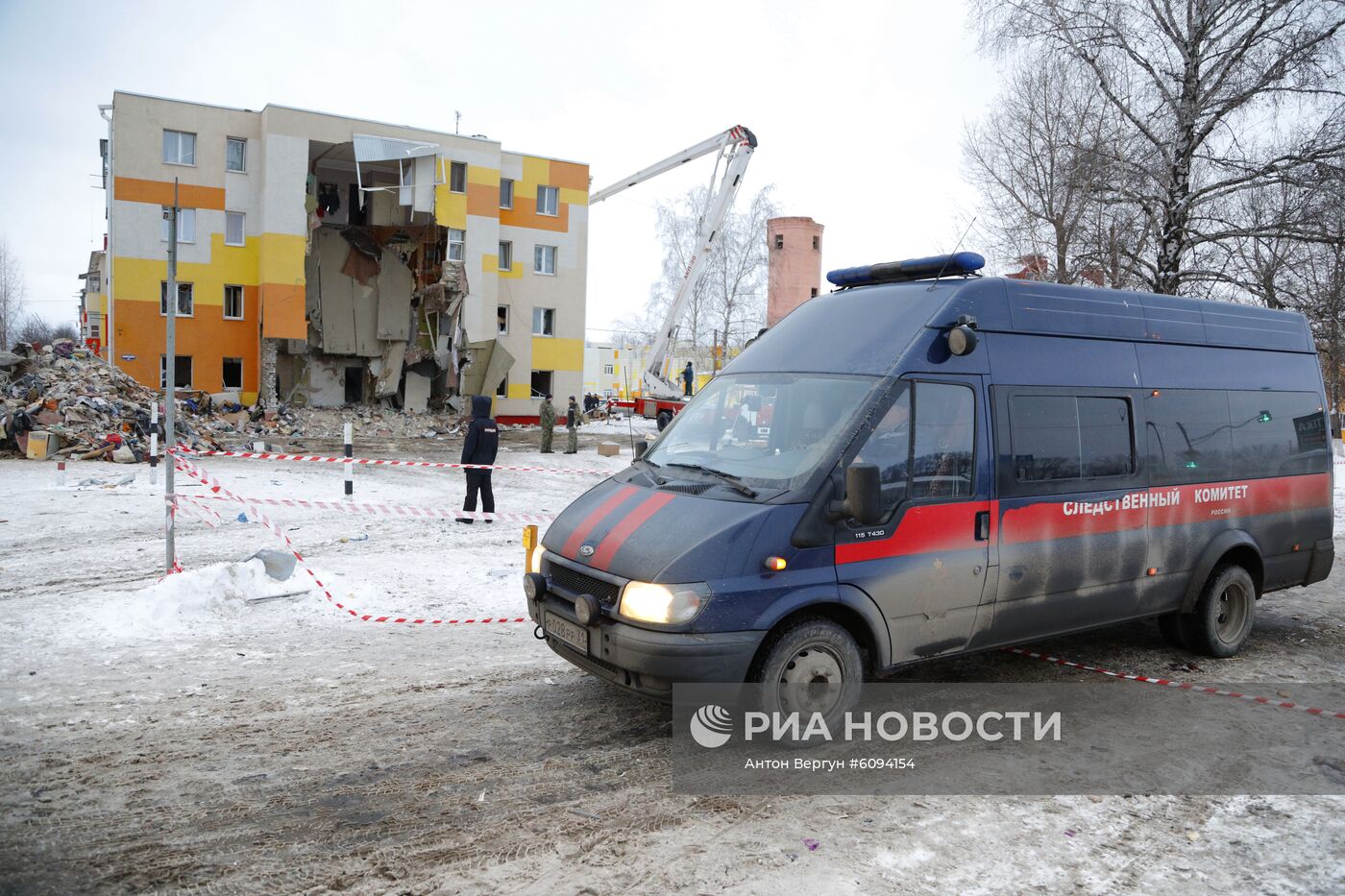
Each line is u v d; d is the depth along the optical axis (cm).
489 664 614
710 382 577
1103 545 572
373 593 796
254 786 411
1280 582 705
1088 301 589
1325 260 1867
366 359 3672
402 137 3447
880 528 472
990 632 524
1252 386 684
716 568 427
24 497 1291
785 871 347
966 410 510
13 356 2081
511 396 3966
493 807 397
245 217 3297
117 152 3088
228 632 671
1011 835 383
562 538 497
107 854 346
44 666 579
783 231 4956
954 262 539
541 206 4028
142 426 2030
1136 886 343
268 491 1457
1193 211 1714
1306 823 402
